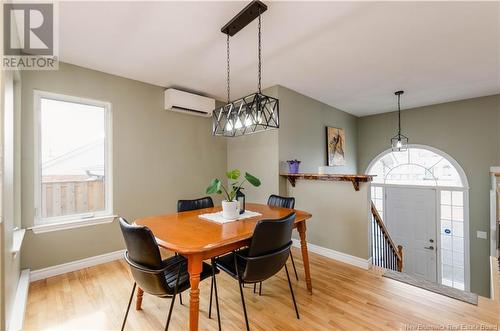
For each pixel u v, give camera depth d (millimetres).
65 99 2689
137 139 3197
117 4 1735
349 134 5164
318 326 1736
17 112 2293
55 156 2643
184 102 3492
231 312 1907
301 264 2848
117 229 3004
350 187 2871
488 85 3492
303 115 3912
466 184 4133
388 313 1883
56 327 1737
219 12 1849
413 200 4758
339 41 2295
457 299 2070
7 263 1472
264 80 3301
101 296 2139
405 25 2041
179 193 3623
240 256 1627
